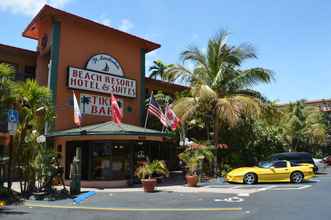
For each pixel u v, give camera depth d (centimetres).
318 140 4425
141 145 2088
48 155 1555
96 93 2223
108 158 1927
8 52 2119
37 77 2188
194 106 2330
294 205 1230
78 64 2161
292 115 4284
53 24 2088
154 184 1669
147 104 2559
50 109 1598
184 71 2472
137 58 2495
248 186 1850
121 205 1283
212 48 2452
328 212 1095
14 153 1517
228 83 2447
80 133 1823
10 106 1443
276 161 2055
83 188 1823
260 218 1023
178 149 2631
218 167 2391
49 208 1225
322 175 2597
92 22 2205
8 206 1268
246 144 2633
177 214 1102
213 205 1259
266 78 2405
